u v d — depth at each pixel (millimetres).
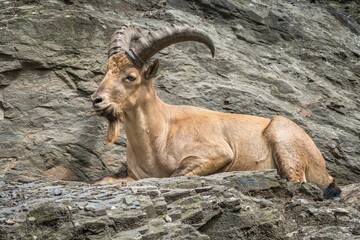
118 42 27531
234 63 35781
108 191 22281
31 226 19516
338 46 43094
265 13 41812
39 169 29188
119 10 36344
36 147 29406
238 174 24469
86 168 29859
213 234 21469
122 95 26328
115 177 28344
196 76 33750
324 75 40000
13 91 30531
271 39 40812
